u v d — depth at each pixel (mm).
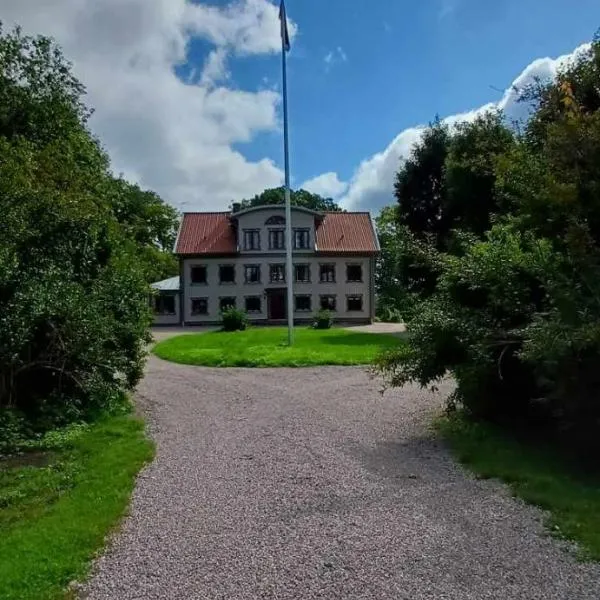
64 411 10125
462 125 22969
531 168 7164
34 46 19266
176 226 56219
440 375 8414
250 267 47844
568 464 6691
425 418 9539
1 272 9172
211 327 45531
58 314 9906
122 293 11766
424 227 29641
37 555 4344
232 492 5930
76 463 7461
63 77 19969
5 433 8695
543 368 6551
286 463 7023
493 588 3756
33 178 11352
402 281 25312
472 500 5508
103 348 11094
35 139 18016
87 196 11977
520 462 6707
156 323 48625
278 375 15922
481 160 11695
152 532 4844
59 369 10141
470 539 4551
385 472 6555
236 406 11320
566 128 6391
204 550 4441
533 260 7426
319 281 47844
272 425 9375
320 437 8406
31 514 5547
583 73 7867
